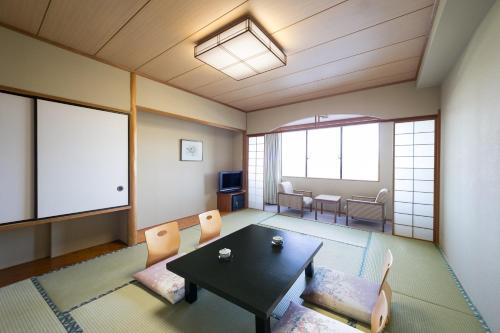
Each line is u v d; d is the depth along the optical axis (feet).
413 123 10.96
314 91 12.64
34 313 5.46
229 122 15.99
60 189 7.82
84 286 6.64
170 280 6.30
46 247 8.79
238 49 7.33
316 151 19.65
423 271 7.72
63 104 7.88
